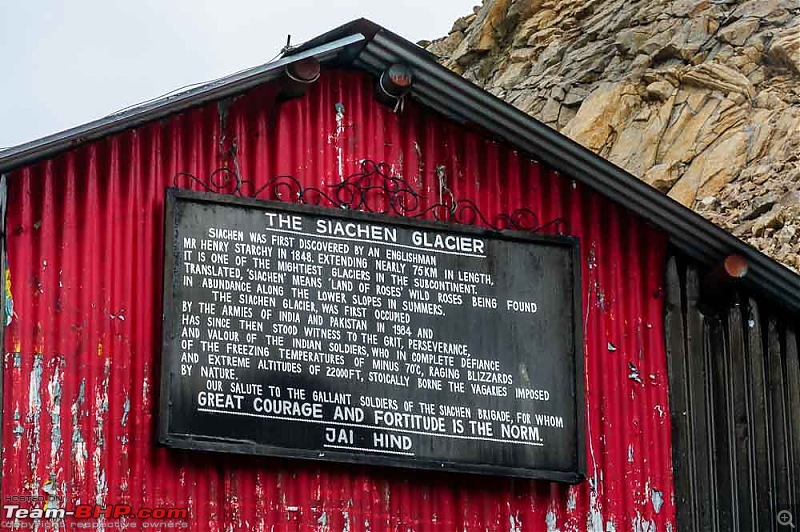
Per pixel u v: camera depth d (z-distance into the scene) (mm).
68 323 15656
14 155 15641
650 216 18344
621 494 17453
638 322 18094
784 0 33375
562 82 35250
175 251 16141
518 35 38500
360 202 17203
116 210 16141
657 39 34156
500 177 17938
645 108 32500
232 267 16312
